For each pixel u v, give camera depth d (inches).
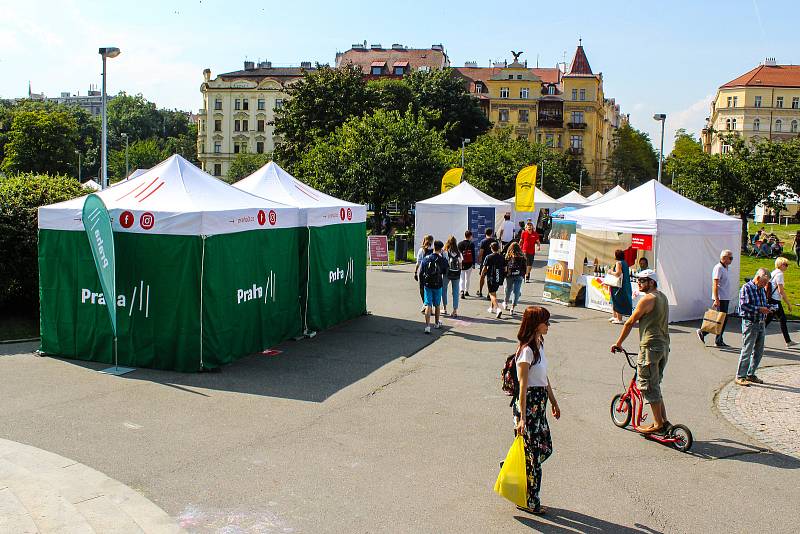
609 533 219.9
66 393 361.1
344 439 301.3
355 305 614.9
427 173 1503.4
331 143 1600.6
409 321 601.6
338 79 1985.7
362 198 1478.8
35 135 2864.2
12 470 253.3
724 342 535.5
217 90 3855.8
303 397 363.6
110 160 4116.6
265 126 3850.9
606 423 334.6
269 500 237.8
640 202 649.0
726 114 4099.4
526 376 232.7
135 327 414.3
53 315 437.4
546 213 1674.5
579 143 3577.8
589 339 539.5
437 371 427.2
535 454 232.8
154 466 265.3
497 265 626.5
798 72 3998.5
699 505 243.3
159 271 406.0
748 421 343.0
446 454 286.5
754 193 1478.8
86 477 252.2
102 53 781.3
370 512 230.4
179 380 390.0
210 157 3900.1
